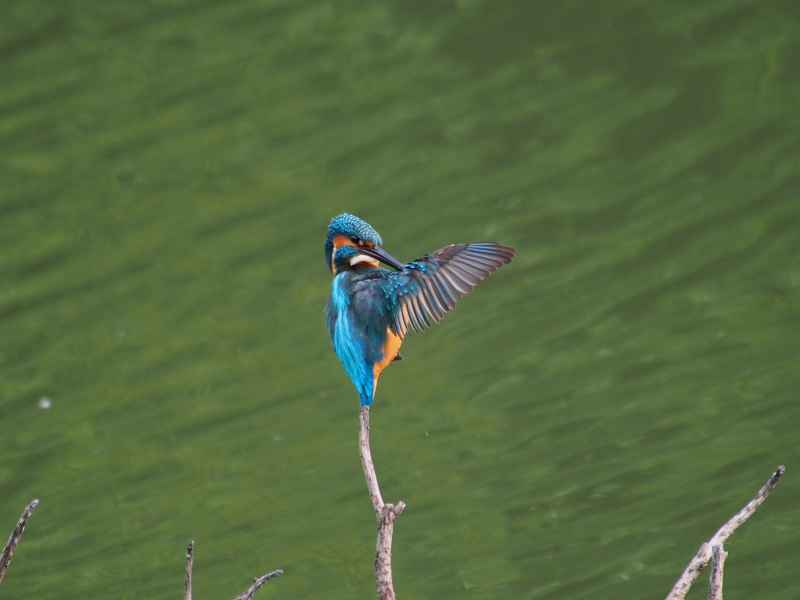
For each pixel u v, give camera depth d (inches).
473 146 730.2
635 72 763.4
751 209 673.6
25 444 601.6
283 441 587.8
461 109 751.7
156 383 626.8
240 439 590.6
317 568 513.7
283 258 679.7
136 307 668.1
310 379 622.5
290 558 522.0
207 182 726.5
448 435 579.8
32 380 634.8
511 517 529.3
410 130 743.7
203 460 579.8
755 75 748.0
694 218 676.7
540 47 789.2
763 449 546.3
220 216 709.3
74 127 772.6
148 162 746.8
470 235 673.0
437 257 282.4
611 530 516.1
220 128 756.0
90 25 842.8
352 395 612.4
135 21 844.6
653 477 541.0
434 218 686.5
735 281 639.8
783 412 564.7
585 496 536.1
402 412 597.9
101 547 536.7
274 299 662.5
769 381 583.2
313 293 662.5
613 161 710.5
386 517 247.3
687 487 531.2
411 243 672.4
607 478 544.1
